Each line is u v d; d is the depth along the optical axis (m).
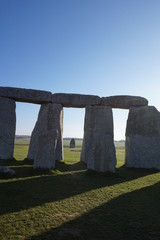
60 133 14.11
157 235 4.42
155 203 6.34
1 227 4.54
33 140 13.76
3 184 7.69
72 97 14.35
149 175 10.86
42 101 14.30
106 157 10.11
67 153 21.75
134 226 4.79
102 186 8.15
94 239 4.18
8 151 13.42
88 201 6.40
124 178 9.77
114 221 5.03
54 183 8.21
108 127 13.83
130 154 12.93
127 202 6.39
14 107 14.07
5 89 13.69
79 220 5.03
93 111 14.29
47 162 10.11
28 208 5.66
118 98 14.25
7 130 13.56
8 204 5.87
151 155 12.86
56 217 5.17
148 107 13.55
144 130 13.29
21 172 9.92
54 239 4.12
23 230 4.45
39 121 14.14
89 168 9.98
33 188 7.46
